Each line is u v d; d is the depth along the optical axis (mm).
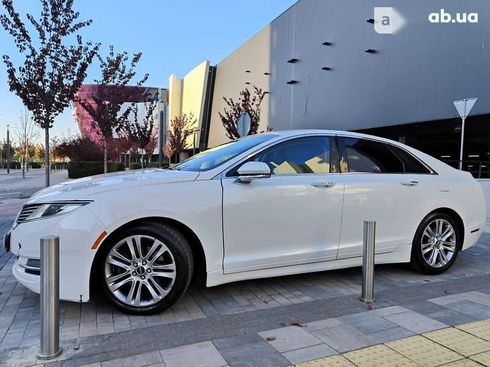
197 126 52469
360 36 21078
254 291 4496
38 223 3670
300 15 27531
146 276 3777
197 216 3852
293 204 4246
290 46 29141
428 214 5055
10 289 4562
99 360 2971
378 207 4703
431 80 16906
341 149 4699
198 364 2912
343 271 5250
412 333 3393
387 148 5012
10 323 3658
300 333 3406
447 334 3361
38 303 4145
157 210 3723
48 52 12977
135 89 18766
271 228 4160
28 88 12883
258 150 4316
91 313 3838
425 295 4352
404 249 4918
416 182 4980
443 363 2896
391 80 19031
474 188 5469
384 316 3762
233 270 4027
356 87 21500
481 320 3660
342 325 3562
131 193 3730
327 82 24281
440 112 16516
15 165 64625
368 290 4102
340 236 4508
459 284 4766
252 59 37031
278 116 31312
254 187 4105
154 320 3699
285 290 4527
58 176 36719
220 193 3965
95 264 3695
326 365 2891
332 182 4473
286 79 29859
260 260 4121
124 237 3707
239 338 3320
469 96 15297
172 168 4676
